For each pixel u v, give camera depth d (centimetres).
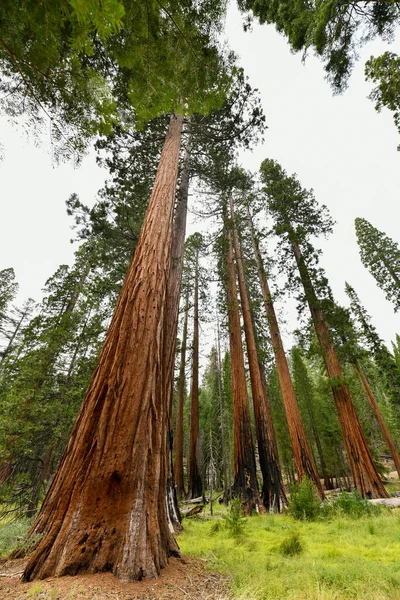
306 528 686
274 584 284
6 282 2533
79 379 1184
